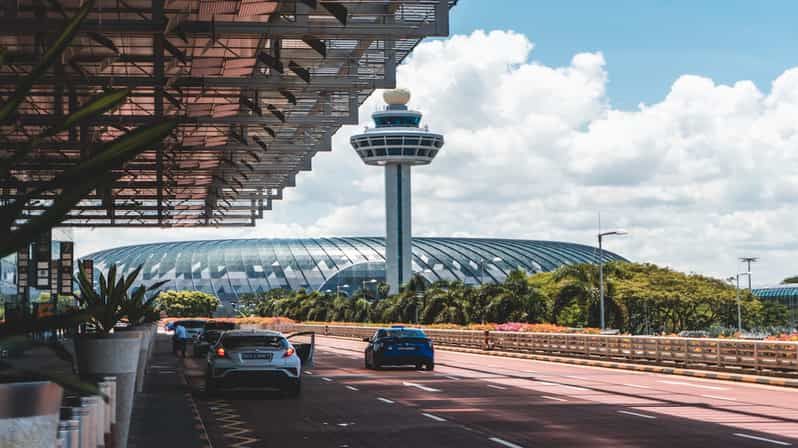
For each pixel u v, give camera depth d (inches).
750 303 5516.7
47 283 2541.8
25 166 1688.0
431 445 645.3
